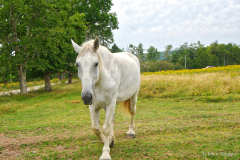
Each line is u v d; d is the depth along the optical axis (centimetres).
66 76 4441
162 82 1177
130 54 448
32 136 435
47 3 1374
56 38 1360
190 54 9456
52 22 1376
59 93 1378
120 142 371
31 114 727
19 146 370
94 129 309
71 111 748
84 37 2183
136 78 383
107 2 2380
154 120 534
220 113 543
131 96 392
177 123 477
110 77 300
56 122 562
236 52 8312
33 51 1330
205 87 943
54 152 335
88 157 308
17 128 505
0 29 1325
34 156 319
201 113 563
